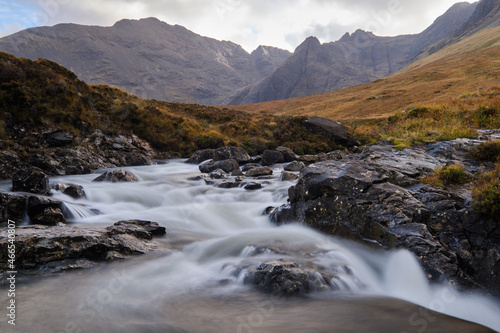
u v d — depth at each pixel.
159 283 5.69
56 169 15.39
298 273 5.41
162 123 26.47
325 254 6.57
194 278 5.93
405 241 5.93
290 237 7.61
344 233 7.17
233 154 21.98
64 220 8.60
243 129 30.45
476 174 8.52
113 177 13.89
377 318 4.60
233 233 8.73
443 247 5.71
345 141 29.25
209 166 18.75
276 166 20.95
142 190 12.72
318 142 28.36
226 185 13.80
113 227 7.54
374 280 6.04
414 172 8.51
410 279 5.58
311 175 8.36
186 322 4.42
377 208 6.82
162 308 4.81
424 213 6.45
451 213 6.25
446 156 10.38
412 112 20.09
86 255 6.36
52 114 18.36
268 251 6.76
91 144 19.36
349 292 5.42
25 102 17.31
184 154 25.33
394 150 11.51
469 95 25.78
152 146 24.72
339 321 4.50
